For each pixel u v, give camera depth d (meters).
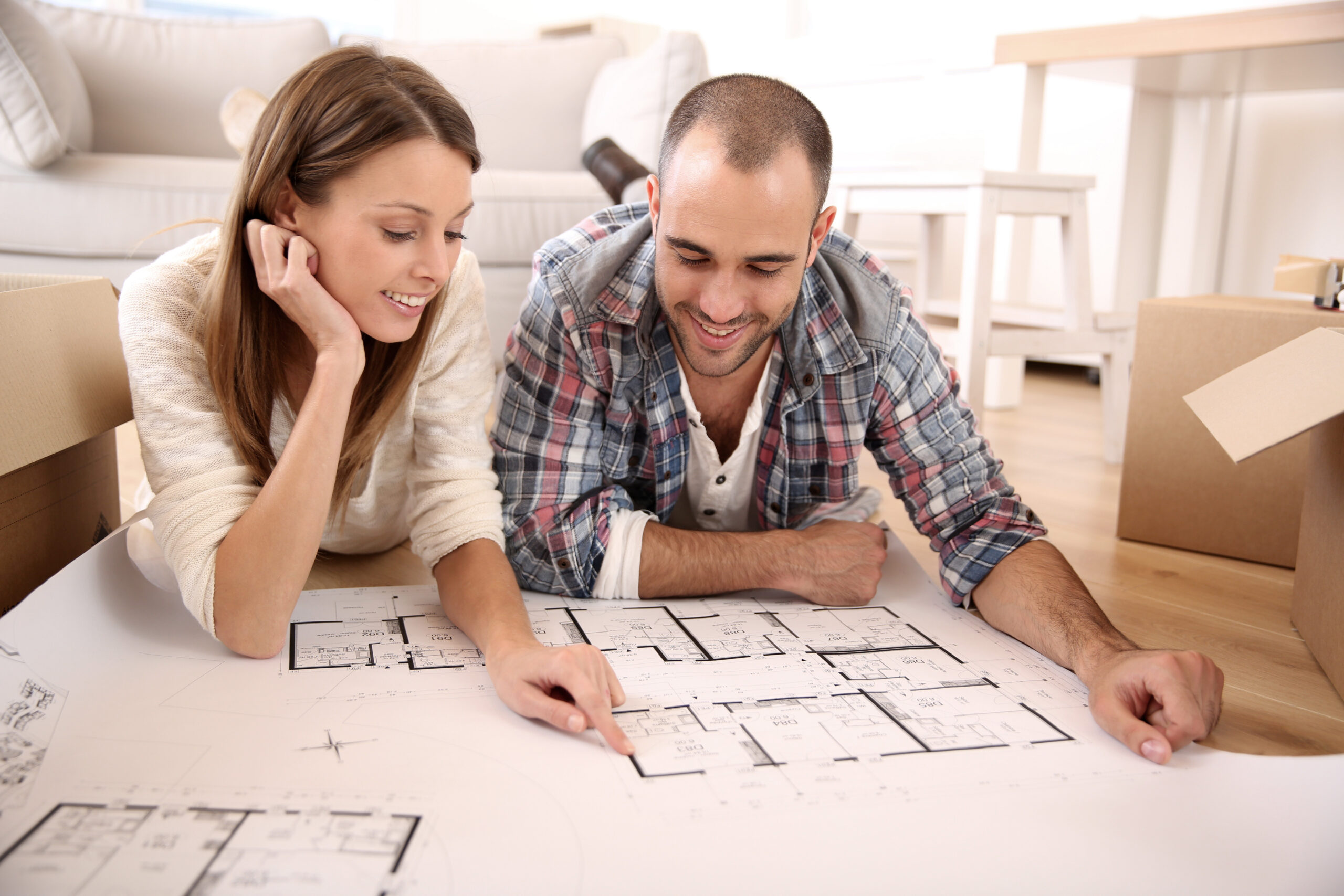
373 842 0.63
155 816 0.65
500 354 2.48
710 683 0.91
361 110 0.84
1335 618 1.06
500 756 0.75
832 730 0.82
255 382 0.95
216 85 2.85
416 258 0.88
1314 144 2.75
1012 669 0.96
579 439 1.15
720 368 1.03
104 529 1.25
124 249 2.27
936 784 0.74
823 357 1.12
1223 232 2.96
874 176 2.23
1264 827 0.70
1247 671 1.10
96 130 2.75
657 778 0.73
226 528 0.90
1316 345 0.99
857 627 1.07
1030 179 2.05
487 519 1.07
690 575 1.13
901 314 1.14
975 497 1.15
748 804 0.70
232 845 0.62
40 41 2.19
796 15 4.02
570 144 2.89
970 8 3.34
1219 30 1.90
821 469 1.22
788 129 0.91
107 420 1.14
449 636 1.00
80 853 0.60
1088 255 2.16
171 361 0.92
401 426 1.09
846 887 0.61
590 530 1.12
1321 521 1.12
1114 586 1.38
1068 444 2.31
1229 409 1.00
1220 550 1.52
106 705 0.80
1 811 0.64
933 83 3.13
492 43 2.97
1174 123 2.81
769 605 1.14
